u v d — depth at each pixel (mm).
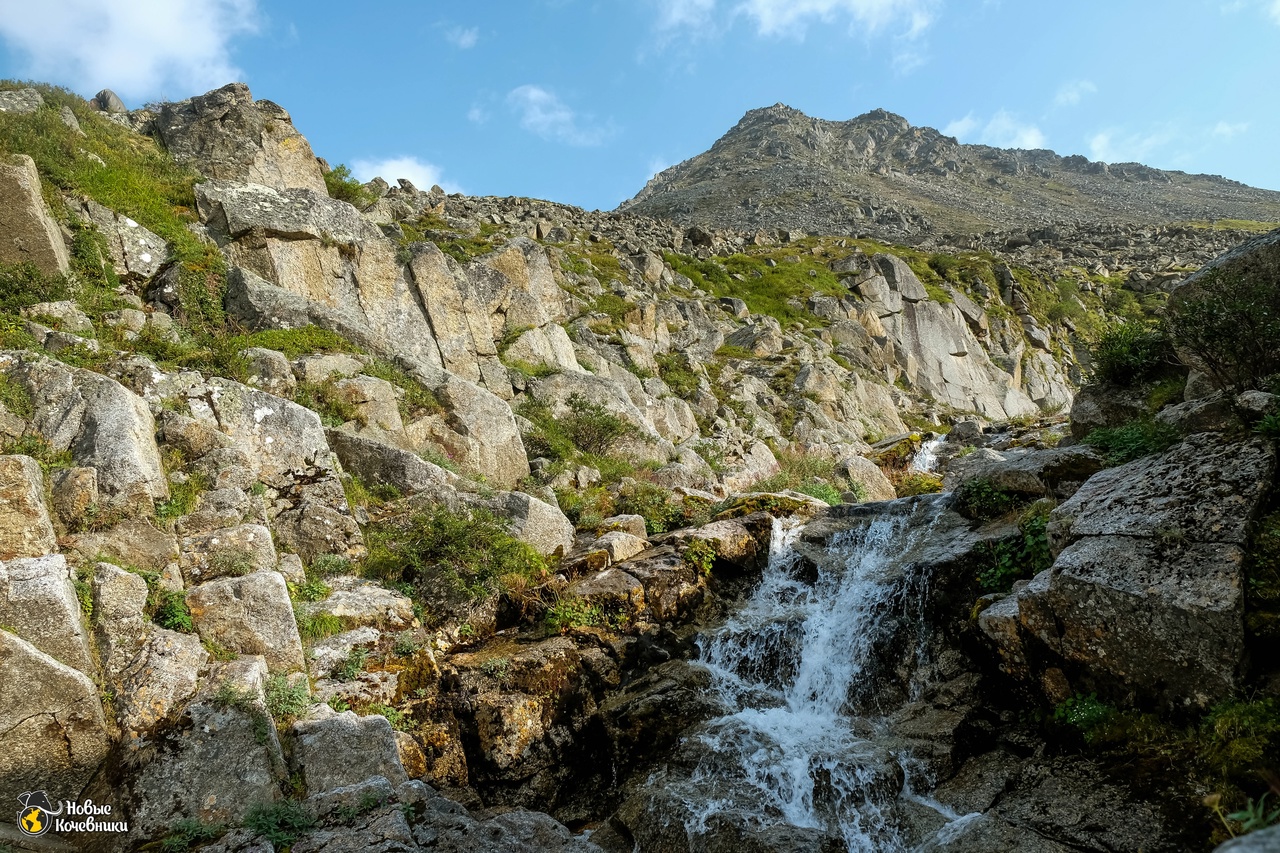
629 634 10023
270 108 17641
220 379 10570
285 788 6934
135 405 9273
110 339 11406
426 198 31016
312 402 11945
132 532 8234
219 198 14602
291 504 10188
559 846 7188
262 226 14508
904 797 7477
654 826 7555
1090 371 13414
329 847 6168
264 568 8703
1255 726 6012
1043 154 125000
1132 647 6922
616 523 12445
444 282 16547
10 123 13312
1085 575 7211
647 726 8938
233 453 9672
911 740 8039
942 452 22859
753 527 12094
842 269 39156
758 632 10109
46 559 7176
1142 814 6164
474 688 8789
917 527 11500
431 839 6621
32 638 6738
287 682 7715
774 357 27734
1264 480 7086
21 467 7797
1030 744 7707
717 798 7691
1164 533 7105
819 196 79438
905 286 37281
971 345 37969
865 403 28219
